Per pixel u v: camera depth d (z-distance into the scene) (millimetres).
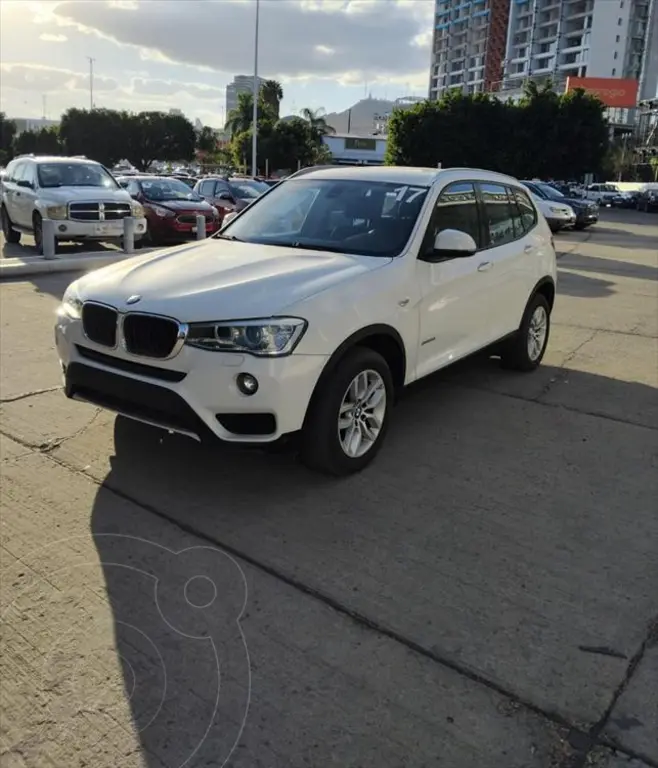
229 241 4992
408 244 4578
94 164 14984
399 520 3783
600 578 3314
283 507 3881
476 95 54938
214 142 92812
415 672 2684
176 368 3621
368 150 90500
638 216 38906
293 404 3674
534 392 6000
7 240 15656
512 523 3791
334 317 3818
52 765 2268
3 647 2762
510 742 2373
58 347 4281
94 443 4602
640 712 2508
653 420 5395
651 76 123062
